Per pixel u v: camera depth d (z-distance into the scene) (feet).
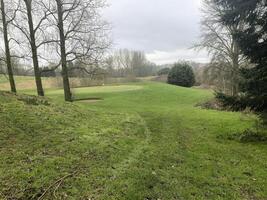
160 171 24.43
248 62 37.19
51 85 158.10
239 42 35.78
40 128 32.14
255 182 23.63
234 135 40.47
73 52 69.72
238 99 36.83
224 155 31.07
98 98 107.04
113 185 20.49
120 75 247.50
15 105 38.93
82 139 30.37
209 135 41.57
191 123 52.29
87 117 44.24
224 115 62.95
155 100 109.50
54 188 19.15
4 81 163.73
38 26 67.72
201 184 22.54
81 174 21.68
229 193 21.31
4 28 68.69
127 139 33.78
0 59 71.61
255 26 34.99
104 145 29.32
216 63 97.91
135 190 20.15
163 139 37.24
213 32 94.48
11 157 23.30
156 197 19.74
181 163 27.27
